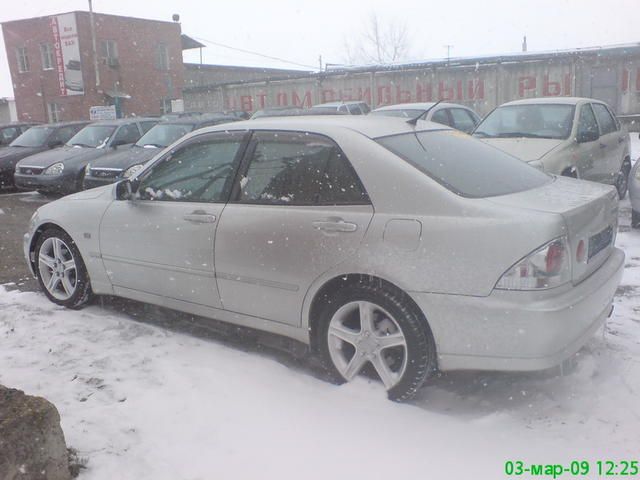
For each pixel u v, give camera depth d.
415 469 2.91
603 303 3.56
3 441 2.50
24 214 10.27
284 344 4.33
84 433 3.19
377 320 3.61
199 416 3.37
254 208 3.96
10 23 34.25
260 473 2.89
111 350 4.27
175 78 36.28
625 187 10.22
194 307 4.38
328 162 3.77
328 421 3.33
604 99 22.73
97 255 4.88
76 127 14.73
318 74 27.70
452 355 3.33
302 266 3.71
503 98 23.94
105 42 33.00
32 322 4.85
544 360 3.17
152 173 4.62
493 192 3.54
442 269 3.27
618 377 3.71
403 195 3.46
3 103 43.28
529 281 3.11
